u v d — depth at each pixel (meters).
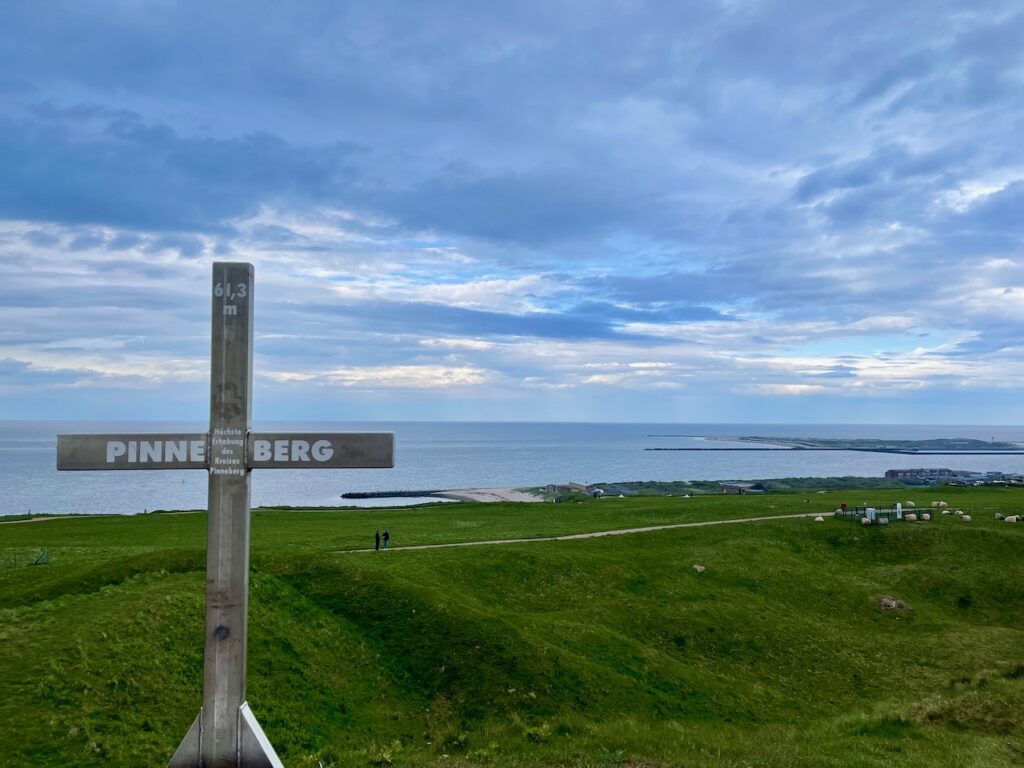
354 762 18.69
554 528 66.75
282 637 30.33
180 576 35.34
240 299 14.21
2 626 25.78
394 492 166.00
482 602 42.22
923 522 66.88
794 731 24.14
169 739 20.33
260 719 23.75
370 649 32.28
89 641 24.34
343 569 39.81
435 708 28.20
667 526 67.75
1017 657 38.53
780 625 42.84
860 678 36.72
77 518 72.69
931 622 46.19
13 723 19.08
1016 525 66.31
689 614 42.81
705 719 29.84
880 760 19.58
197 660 25.56
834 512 73.94
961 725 24.70
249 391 14.23
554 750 19.30
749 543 60.88
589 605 44.28
